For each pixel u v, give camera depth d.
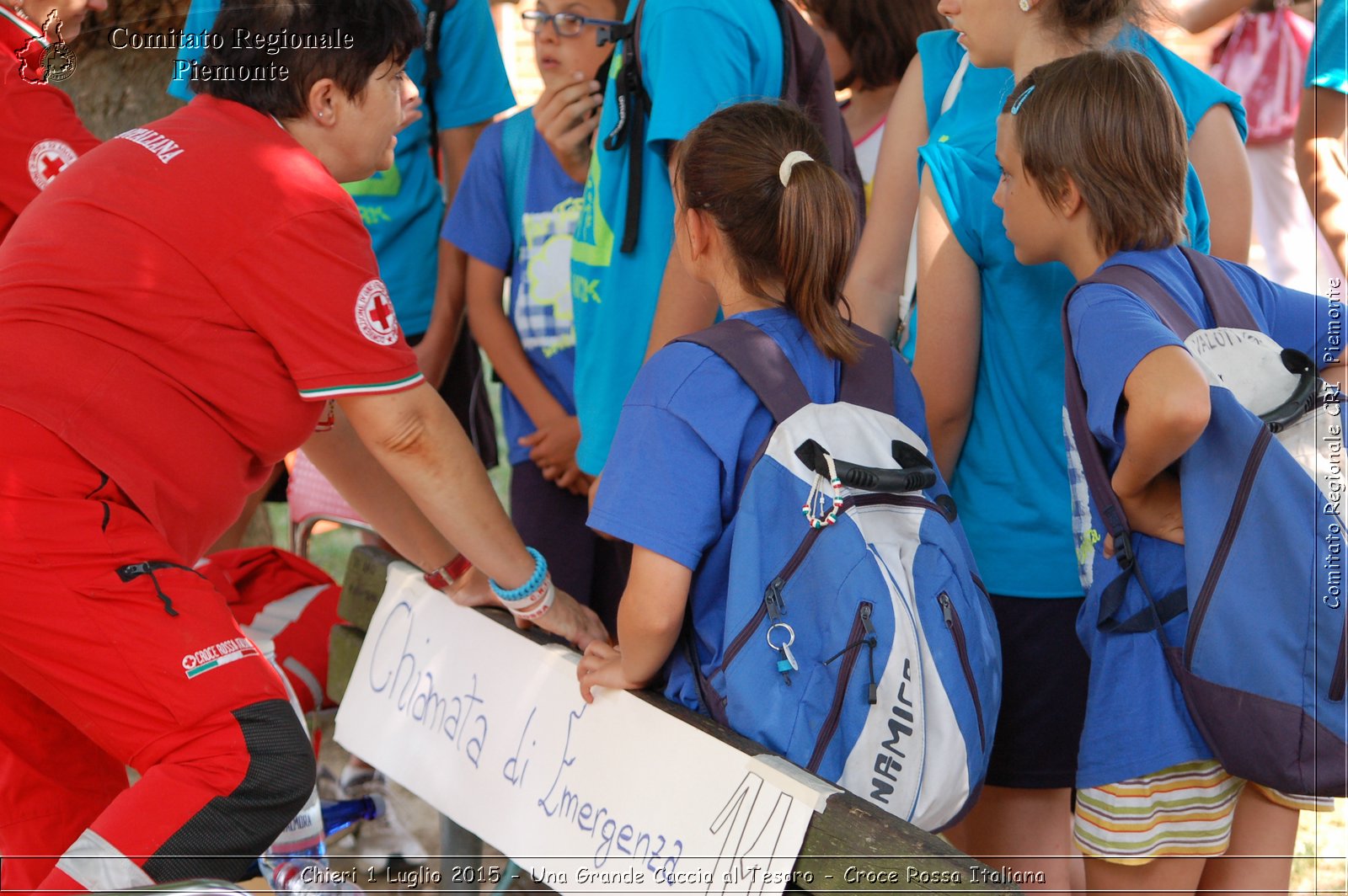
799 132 2.37
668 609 2.27
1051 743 2.90
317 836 2.90
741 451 2.26
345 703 3.30
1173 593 2.38
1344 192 4.78
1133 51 2.52
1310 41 5.35
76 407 2.31
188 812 2.28
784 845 2.09
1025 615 2.85
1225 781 2.50
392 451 2.54
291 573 3.95
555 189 3.94
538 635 2.84
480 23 4.48
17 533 2.28
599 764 2.52
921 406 2.50
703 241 2.44
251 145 2.40
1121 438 2.29
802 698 2.21
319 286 2.36
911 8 4.07
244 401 2.43
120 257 2.33
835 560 2.19
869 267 3.15
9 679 2.64
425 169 4.49
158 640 2.32
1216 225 2.82
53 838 2.72
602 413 3.35
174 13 4.27
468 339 4.62
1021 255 2.59
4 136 2.86
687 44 2.94
